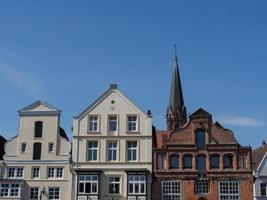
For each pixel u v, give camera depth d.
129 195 57.53
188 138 60.09
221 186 58.22
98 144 59.88
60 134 63.62
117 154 59.34
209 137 59.94
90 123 60.88
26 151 60.19
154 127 66.75
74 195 58.03
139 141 59.75
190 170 58.72
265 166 58.28
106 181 58.47
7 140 61.44
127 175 58.38
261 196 57.16
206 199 57.78
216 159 59.38
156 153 59.53
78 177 58.62
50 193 58.72
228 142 59.62
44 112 61.41
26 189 58.91
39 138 60.59
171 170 58.69
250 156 59.00
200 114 60.78
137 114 60.78
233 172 58.44
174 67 119.69
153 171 58.78
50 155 59.97
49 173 59.50
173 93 117.88
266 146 63.97
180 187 58.34
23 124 61.19
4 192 58.69
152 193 58.00
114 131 60.31
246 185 57.94
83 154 59.59
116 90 61.91
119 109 61.09
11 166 59.69
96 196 57.66
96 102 61.47
